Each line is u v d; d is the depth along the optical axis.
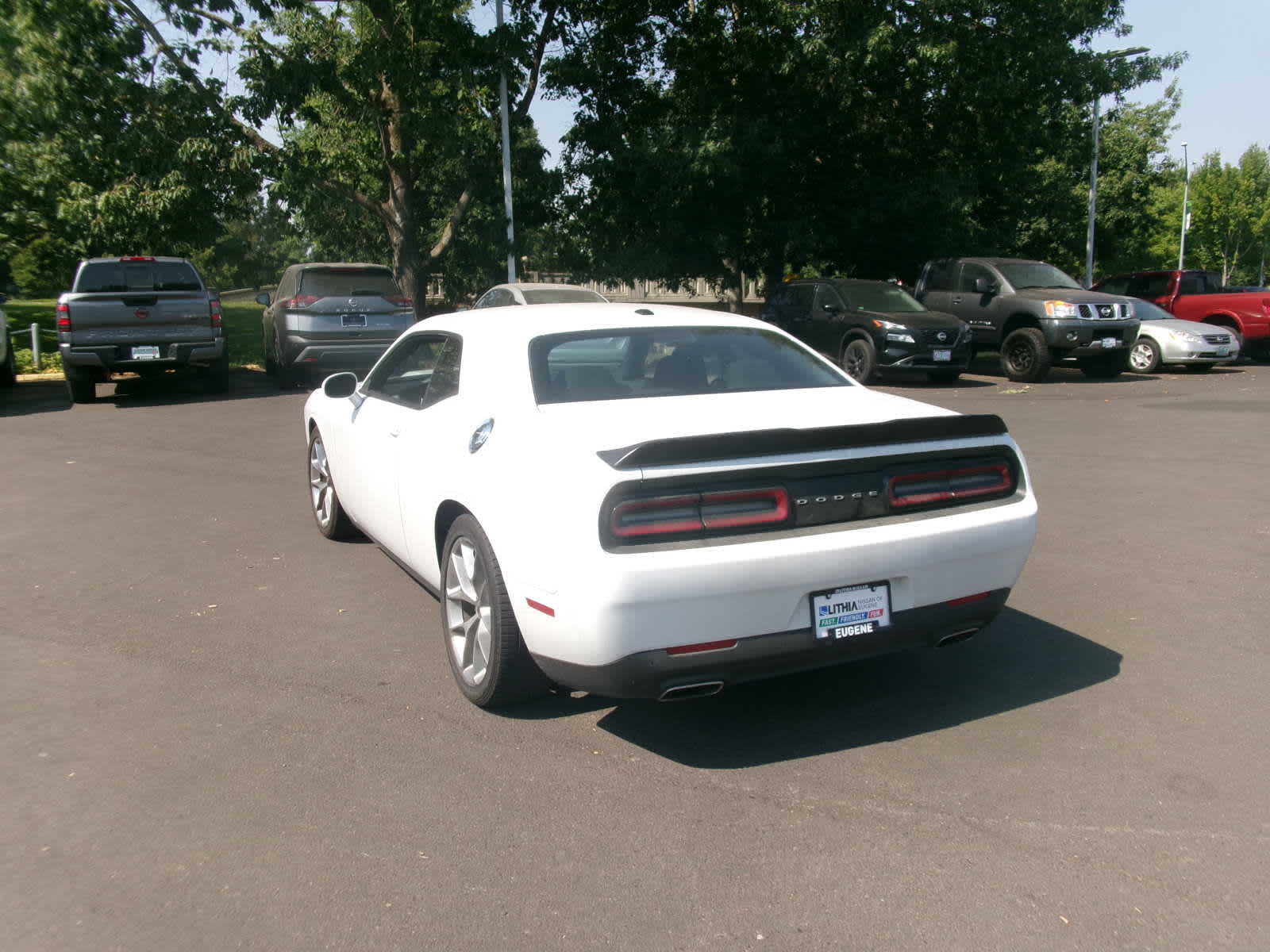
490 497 3.86
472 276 25.19
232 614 5.38
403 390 5.39
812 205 25.59
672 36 25.09
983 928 2.67
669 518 3.38
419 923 2.73
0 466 9.78
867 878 2.90
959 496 3.82
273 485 8.82
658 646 3.38
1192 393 15.16
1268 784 3.42
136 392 15.88
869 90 24.06
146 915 2.78
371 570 6.19
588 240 26.66
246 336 28.89
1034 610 5.28
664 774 3.58
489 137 23.41
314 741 3.87
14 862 3.05
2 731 3.97
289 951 2.62
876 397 4.47
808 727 3.95
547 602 3.53
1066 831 3.14
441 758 3.72
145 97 20.19
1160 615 5.16
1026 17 23.64
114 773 3.62
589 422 3.84
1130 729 3.86
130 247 20.50
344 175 23.84
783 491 3.51
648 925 2.71
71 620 5.32
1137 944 2.59
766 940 2.63
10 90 19.00
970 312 18.45
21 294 46.31
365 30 22.33
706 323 4.86
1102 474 8.82
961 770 3.55
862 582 3.60
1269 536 6.69
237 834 3.20
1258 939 2.61
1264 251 63.34
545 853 3.07
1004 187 26.44
